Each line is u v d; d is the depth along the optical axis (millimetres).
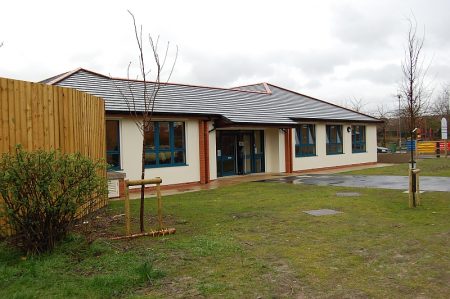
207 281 4812
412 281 4723
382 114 58656
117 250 6113
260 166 21609
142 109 15008
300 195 12047
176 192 14383
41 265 5340
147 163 15812
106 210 9805
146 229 7582
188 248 6145
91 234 7094
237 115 18578
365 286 4602
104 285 4688
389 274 4973
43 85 7758
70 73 17484
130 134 15227
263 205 10266
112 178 12867
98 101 10547
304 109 24188
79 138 9109
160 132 16281
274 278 4883
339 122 24516
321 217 8445
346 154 25438
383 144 48844
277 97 25578
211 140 18141
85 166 6129
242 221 8219
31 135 7402
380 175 18375
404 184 14523
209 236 6914
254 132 21328
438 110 54625
